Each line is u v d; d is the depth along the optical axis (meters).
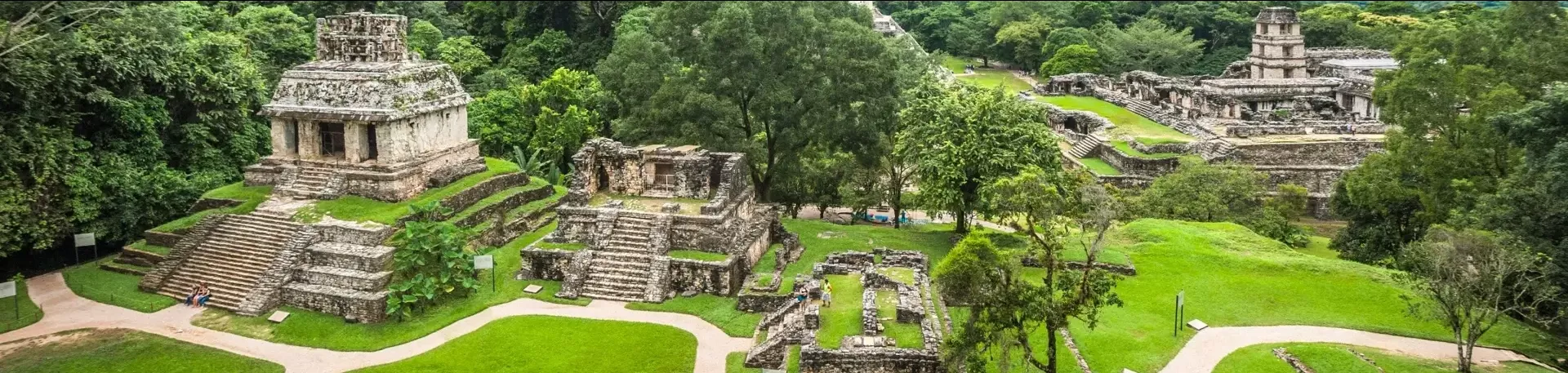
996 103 53.91
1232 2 142.62
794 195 68.94
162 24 56.94
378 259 44.19
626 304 43.81
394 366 37.78
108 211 52.19
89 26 53.69
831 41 61.78
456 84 58.06
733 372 36.84
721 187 48.84
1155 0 148.62
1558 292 36.41
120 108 53.50
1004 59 147.00
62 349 39.12
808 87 61.94
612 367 37.47
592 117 77.75
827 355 33.25
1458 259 34.56
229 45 65.44
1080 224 35.31
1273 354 37.12
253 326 41.97
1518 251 35.62
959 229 57.72
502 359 38.19
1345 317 41.12
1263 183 68.81
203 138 59.22
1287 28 99.62
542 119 75.38
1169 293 44.38
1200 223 57.91
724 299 44.75
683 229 46.88
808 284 39.81
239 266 46.22
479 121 77.19
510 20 102.19
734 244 46.78
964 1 176.12
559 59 95.44
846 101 60.66
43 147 48.31
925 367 32.91
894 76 61.81
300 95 53.06
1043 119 56.97
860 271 43.31
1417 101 51.75
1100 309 41.56
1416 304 37.38
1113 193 42.41
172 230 50.41
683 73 64.19
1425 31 56.88
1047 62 127.31
